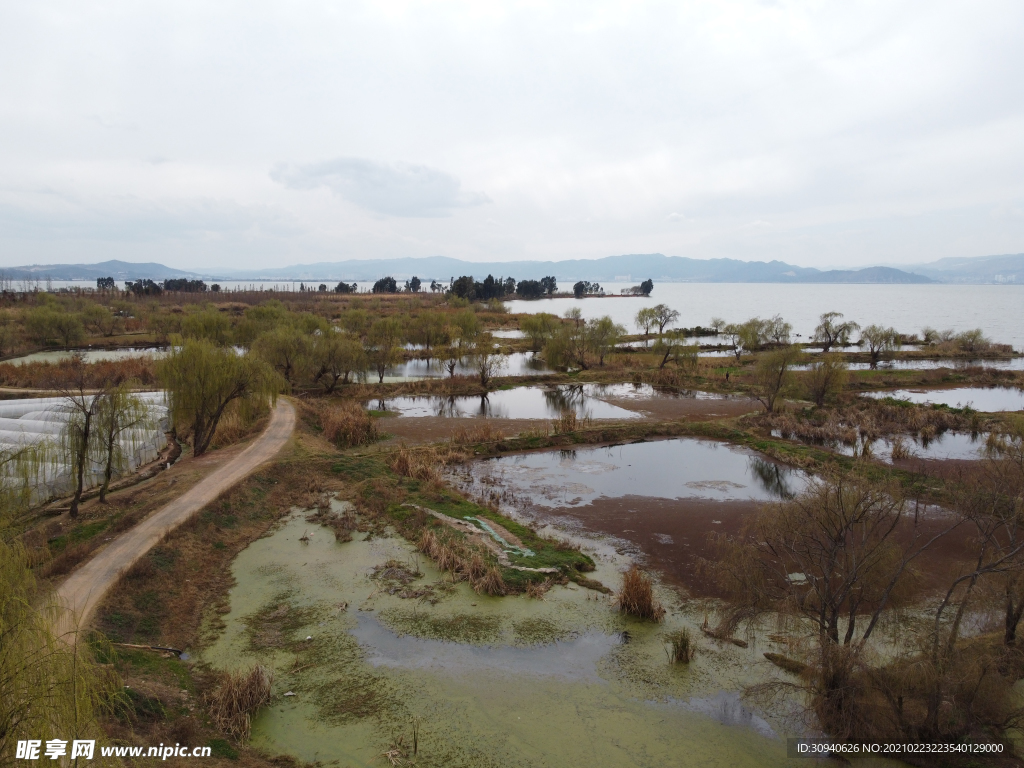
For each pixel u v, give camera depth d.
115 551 19.23
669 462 33.09
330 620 17.20
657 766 12.04
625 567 20.70
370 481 27.91
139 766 10.27
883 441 37.34
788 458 32.84
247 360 33.28
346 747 12.34
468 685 14.42
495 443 35.06
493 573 18.95
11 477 21.56
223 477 26.95
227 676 13.96
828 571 14.09
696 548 22.14
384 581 19.56
